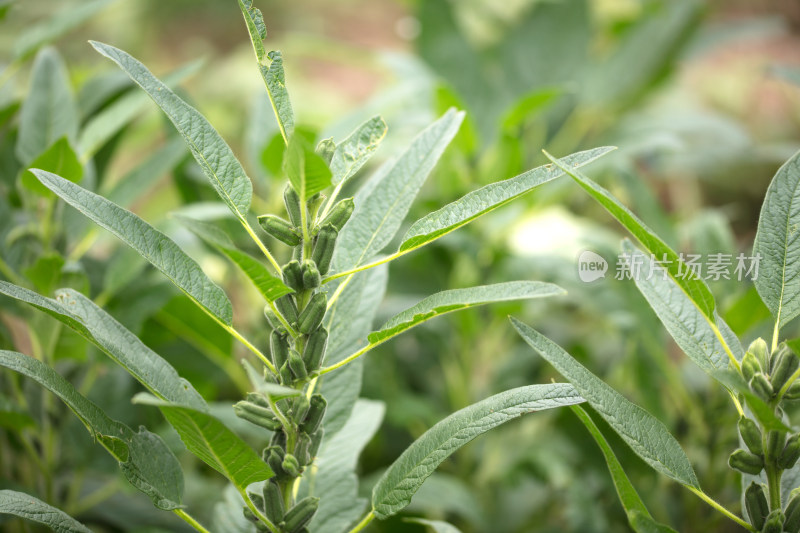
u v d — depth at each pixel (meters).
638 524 0.96
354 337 1.10
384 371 1.63
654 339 1.35
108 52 0.98
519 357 1.79
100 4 1.33
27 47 1.31
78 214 1.29
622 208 0.94
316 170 0.92
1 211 1.28
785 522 0.98
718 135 2.17
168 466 1.02
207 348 1.41
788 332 1.39
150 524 1.30
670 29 2.13
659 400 1.37
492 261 1.65
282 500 1.01
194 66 1.27
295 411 1.00
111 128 1.28
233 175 1.00
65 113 1.29
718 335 0.99
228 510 1.11
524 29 2.12
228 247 0.91
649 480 1.40
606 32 2.47
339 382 1.09
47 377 0.98
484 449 1.75
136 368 0.98
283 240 0.99
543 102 1.55
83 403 0.99
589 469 1.52
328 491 1.11
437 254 1.68
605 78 2.12
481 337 1.79
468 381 1.69
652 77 2.12
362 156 1.01
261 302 1.53
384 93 1.59
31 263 1.26
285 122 0.99
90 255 1.37
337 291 1.02
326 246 0.99
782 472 1.01
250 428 1.23
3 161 1.37
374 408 1.18
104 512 1.30
